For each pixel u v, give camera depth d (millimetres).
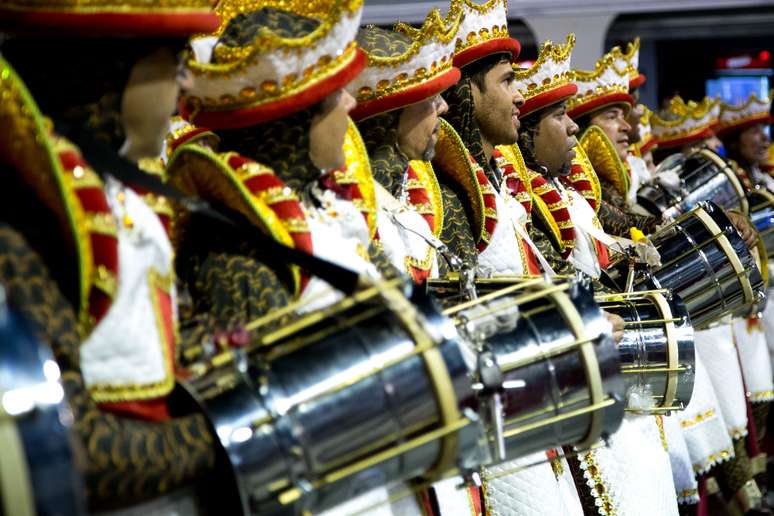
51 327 1665
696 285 3898
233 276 2270
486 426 2156
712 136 6746
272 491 1838
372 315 2008
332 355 1936
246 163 2332
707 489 5160
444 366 1985
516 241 3537
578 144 4633
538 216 3969
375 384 1936
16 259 1667
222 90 2432
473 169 3396
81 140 1875
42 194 1734
